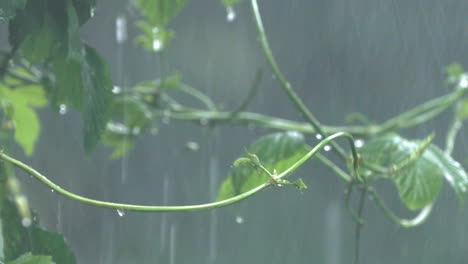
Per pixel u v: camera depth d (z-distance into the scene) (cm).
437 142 439
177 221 581
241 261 559
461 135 438
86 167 556
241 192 172
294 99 170
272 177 121
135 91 248
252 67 611
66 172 543
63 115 531
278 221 555
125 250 577
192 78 614
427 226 463
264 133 582
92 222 564
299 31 592
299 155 171
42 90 203
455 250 450
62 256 129
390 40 521
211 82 617
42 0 136
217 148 579
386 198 507
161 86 248
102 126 139
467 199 444
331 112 573
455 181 165
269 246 555
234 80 616
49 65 154
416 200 163
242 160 120
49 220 417
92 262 566
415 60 507
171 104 250
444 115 436
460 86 240
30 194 402
